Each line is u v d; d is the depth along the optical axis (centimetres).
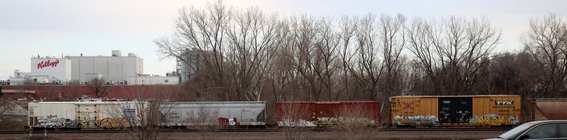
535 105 3719
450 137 3095
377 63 5497
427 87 5738
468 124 3681
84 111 3722
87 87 9169
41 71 13075
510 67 5622
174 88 4953
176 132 3269
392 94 5397
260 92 5069
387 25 6134
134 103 2681
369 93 5422
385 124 3741
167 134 2895
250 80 5200
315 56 5222
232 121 3709
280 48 5212
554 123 1539
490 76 5628
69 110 3744
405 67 6088
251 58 5247
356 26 5419
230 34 5244
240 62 5234
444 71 5484
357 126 2664
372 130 2811
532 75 5569
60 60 13025
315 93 5209
